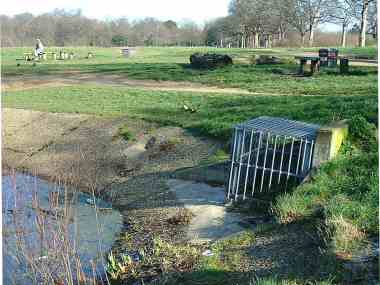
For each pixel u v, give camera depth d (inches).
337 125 396.2
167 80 1090.1
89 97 896.3
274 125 390.0
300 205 328.5
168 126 627.2
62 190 489.4
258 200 374.9
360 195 324.2
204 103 765.3
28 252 259.3
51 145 660.7
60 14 3272.6
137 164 546.3
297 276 260.8
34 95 955.3
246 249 304.7
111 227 400.2
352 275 249.6
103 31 3351.4
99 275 315.9
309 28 2436.0
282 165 401.4
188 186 458.6
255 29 2874.0
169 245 337.1
